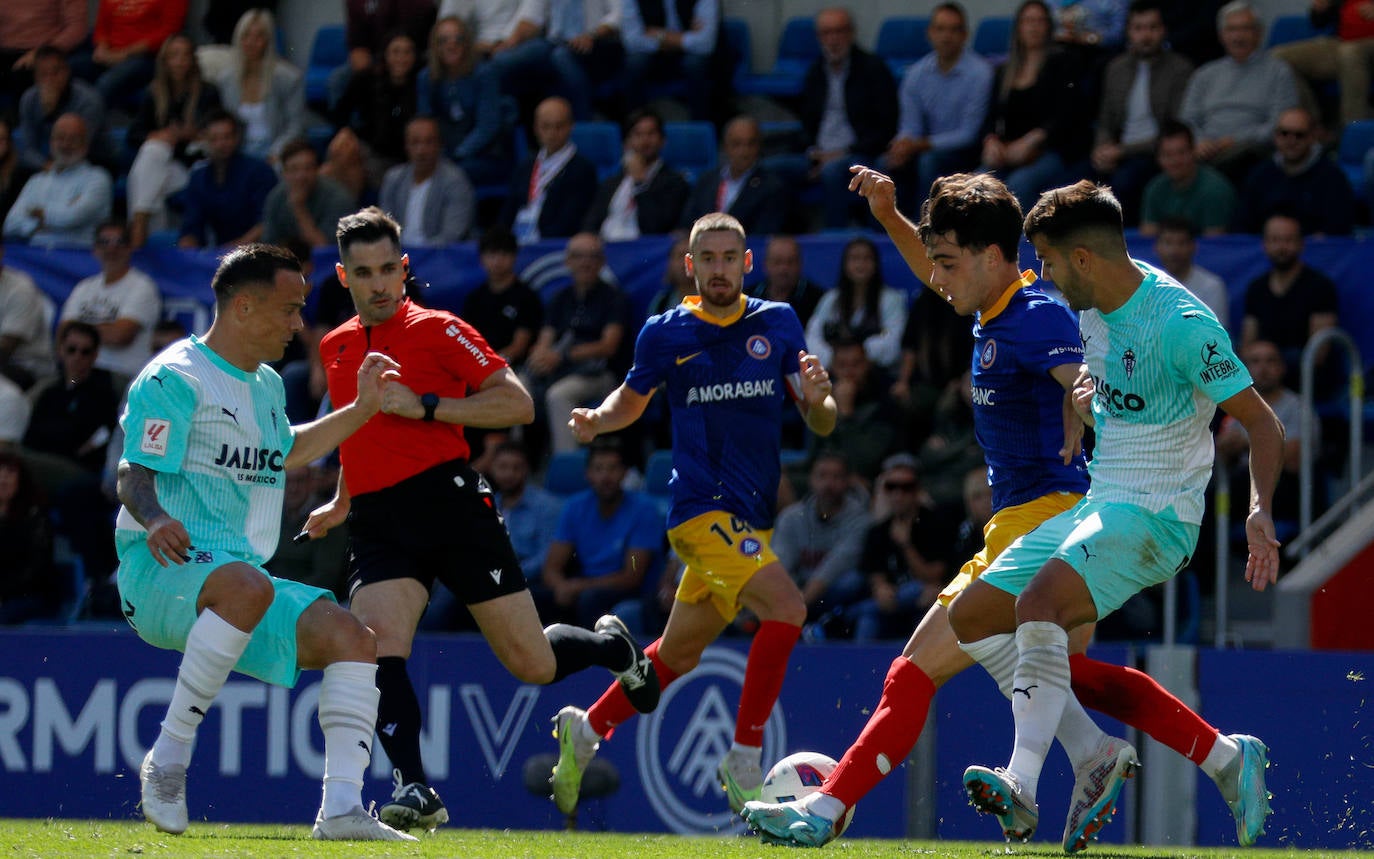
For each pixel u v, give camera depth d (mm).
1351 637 27016
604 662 17578
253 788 26438
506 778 25875
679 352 18797
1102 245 13258
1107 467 13758
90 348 34625
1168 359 13148
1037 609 13320
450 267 34812
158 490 14633
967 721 24250
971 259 14820
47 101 41625
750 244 33094
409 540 16375
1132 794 23734
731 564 18578
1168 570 13625
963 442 29844
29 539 32312
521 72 39875
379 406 15383
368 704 14633
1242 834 14523
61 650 27266
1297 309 30859
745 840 17047
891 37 41875
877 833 24422
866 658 24703
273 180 38500
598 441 29719
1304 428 28469
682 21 40188
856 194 36125
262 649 14570
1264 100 34438
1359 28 36531
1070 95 34469
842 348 30719
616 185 36094
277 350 15031
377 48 41781
